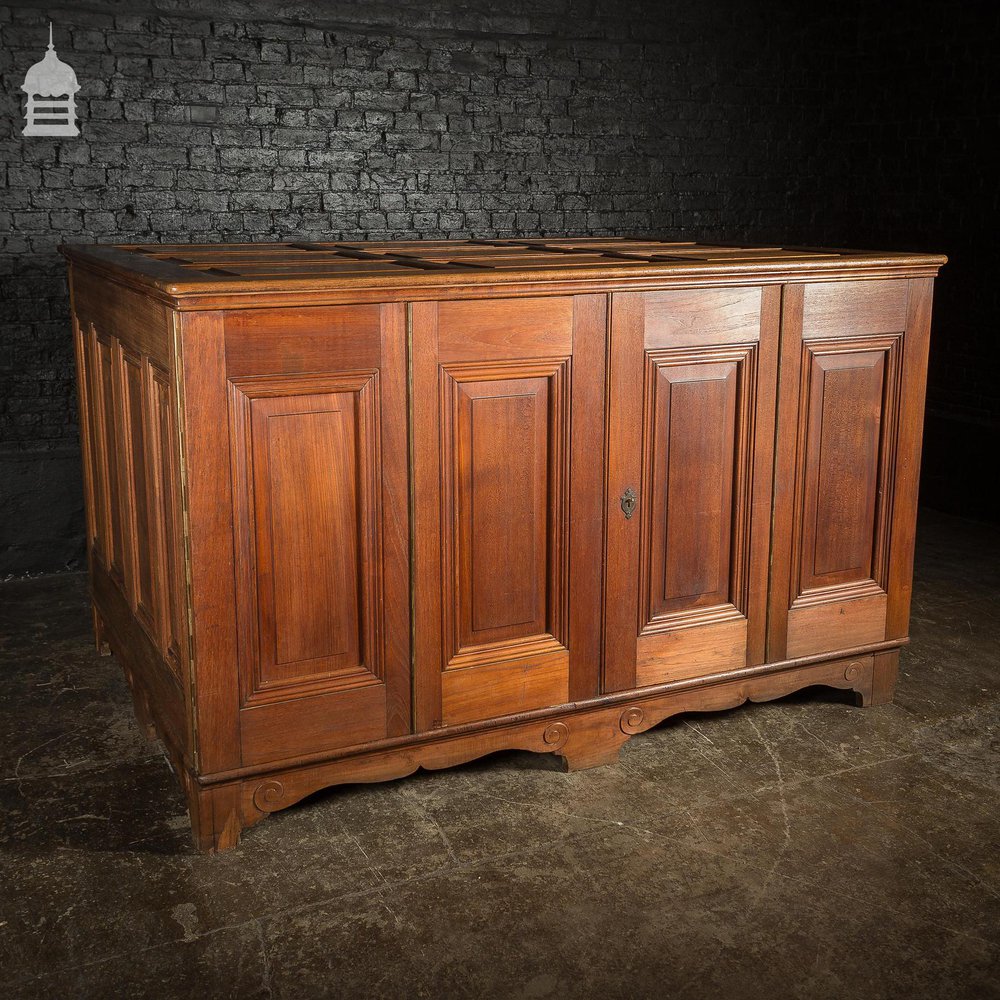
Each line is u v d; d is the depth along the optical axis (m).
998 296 5.13
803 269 2.90
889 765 2.94
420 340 2.54
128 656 3.11
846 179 5.78
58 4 4.10
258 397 2.41
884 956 2.17
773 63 5.44
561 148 5.04
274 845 2.55
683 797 2.77
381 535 2.60
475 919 2.28
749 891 2.38
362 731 2.66
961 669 3.56
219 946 2.19
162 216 4.38
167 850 2.53
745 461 2.98
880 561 3.23
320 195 4.61
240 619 2.47
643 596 2.93
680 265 2.77
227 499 2.40
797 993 2.06
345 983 2.08
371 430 2.54
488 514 2.72
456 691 2.75
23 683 3.44
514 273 2.58
